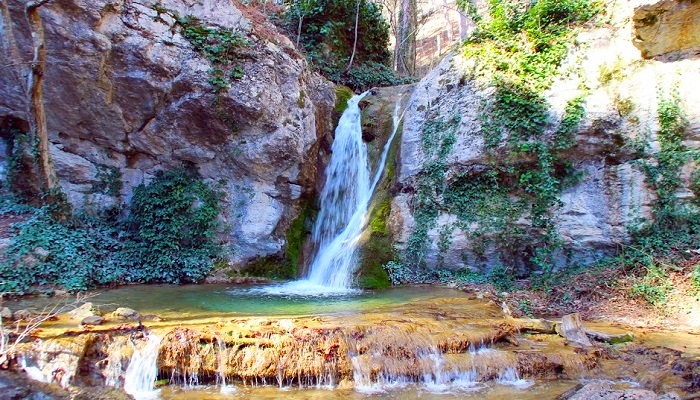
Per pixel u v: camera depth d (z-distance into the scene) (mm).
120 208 10875
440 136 11094
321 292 9328
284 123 11016
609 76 10086
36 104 9039
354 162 13062
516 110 10359
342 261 10703
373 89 15094
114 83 9961
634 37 9867
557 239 9906
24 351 5078
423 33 33438
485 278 10117
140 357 5309
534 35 10812
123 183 10992
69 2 9000
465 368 5617
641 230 9352
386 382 5492
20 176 10219
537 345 6230
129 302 7805
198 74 10195
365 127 13688
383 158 13000
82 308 6527
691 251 8719
